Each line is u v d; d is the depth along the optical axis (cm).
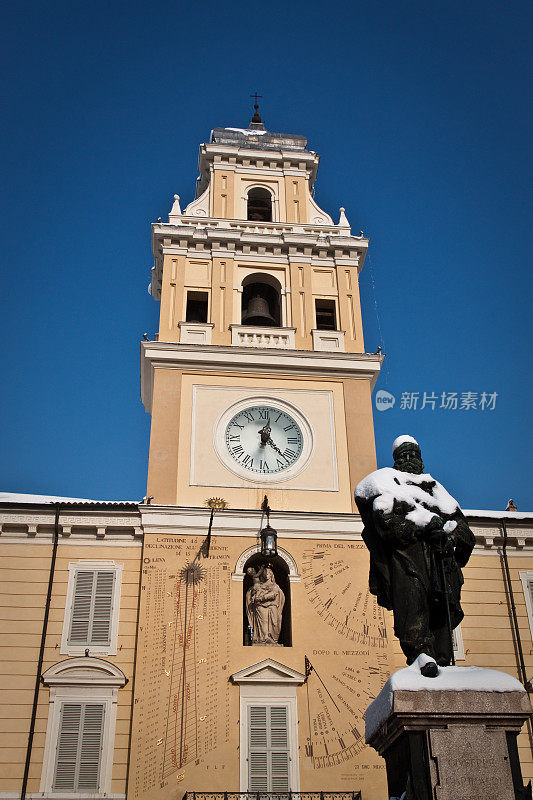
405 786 941
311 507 2705
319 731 2289
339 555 2578
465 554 1093
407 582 1060
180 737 2239
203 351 2950
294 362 2969
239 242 3212
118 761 2223
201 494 2686
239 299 3125
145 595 2442
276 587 2509
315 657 2400
